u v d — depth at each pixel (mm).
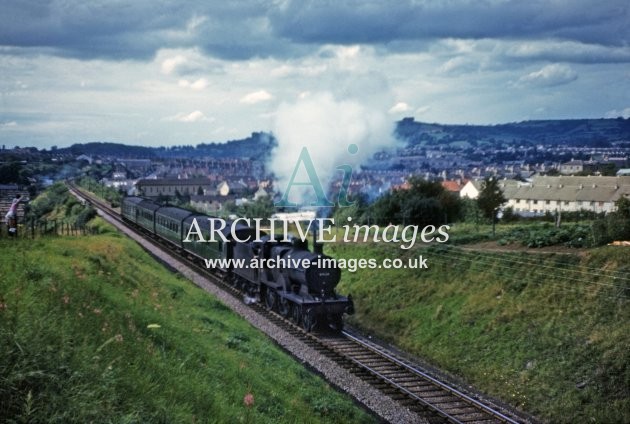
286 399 13641
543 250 25672
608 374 16453
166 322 15797
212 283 30594
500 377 18484
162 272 29625
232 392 12188
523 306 21078
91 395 8258
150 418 9070
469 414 15539
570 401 16344
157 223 44000
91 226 43906
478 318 21859
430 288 25719
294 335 22344
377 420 14750
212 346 15734
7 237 23125
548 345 18688
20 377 7691
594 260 22406
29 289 12688
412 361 20984
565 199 76375
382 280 28641
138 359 11102
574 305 19891
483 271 24797
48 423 7516
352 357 19812
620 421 15102
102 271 19531
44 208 75000
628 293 19312
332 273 23484
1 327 8789
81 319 11531
